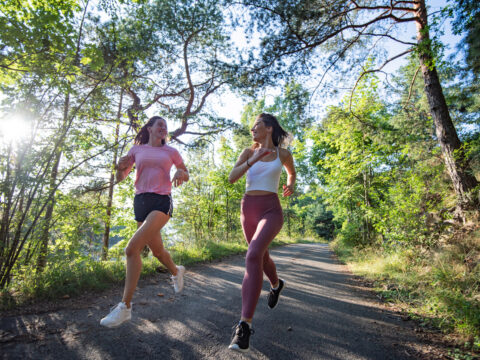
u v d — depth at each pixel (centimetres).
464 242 508
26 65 384
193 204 1135
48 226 390
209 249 810
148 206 254
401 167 822
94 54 434
